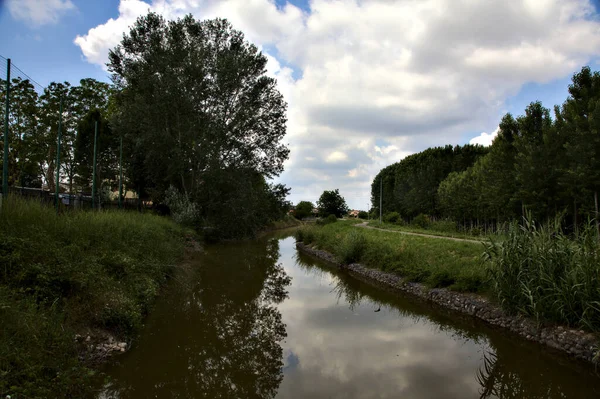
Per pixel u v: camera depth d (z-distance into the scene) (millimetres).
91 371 5242
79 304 6605
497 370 6766
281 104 30984
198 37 27281
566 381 6363
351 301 12219
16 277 5965
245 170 28766
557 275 7895
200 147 25453
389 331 9016
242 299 12250
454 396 5773
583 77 21656
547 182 23156
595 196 19359
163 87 24125
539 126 25703
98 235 9961
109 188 27062
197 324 9281
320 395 5707
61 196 16000
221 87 26438
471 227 39344
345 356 7387
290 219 75312
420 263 13523
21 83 23359
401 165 67438
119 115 25422
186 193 26172
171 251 14578
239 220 29062
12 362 4359
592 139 19391
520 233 9000
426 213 52531
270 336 8602
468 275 10891
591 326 6824
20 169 25266
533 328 7875
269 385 6066
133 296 8609
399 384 6133
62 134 26344
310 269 19078
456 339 8445
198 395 5766
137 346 7367
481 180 33750
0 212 7684
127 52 26781
